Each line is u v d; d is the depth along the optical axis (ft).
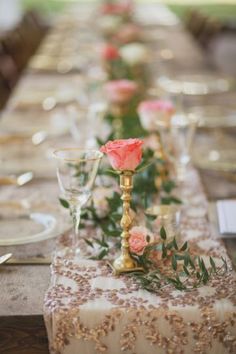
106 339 4.41
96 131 8.59
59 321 4.37
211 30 22.09
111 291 4.62
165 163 6.89
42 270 5.10
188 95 12.76
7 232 5.84
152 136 7.45
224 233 5.77
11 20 40.09
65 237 5.64
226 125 10.41
